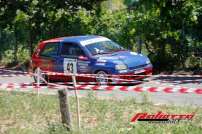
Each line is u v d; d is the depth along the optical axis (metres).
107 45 33.59
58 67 33.97
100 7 45.78
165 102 25.88
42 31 47.62
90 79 32.44
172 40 39.38
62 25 46.50
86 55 32.56
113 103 25.34
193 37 38.69
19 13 47.47
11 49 50.25
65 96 19.73
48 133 19.98
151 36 39.91
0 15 48.62
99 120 22.16
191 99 26.70
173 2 38.84
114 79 28.34
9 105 25.42
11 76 41.56
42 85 34.66
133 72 31.55
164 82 33.56
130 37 41.38
